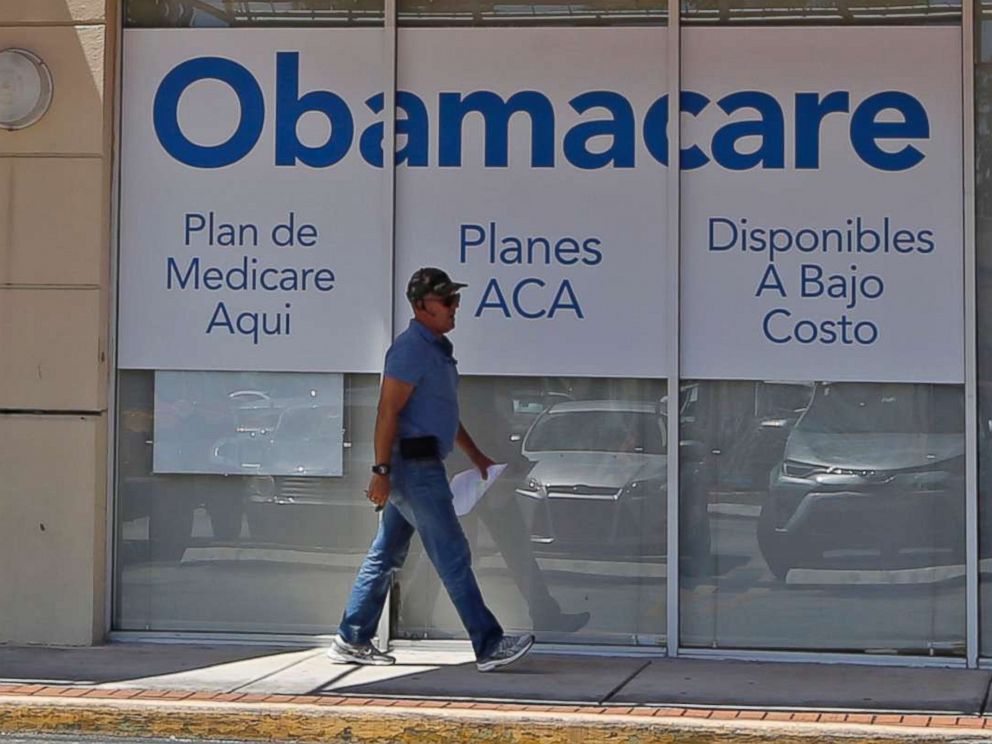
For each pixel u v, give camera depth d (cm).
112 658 1367
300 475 1425
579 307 1385
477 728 1143
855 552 1358
